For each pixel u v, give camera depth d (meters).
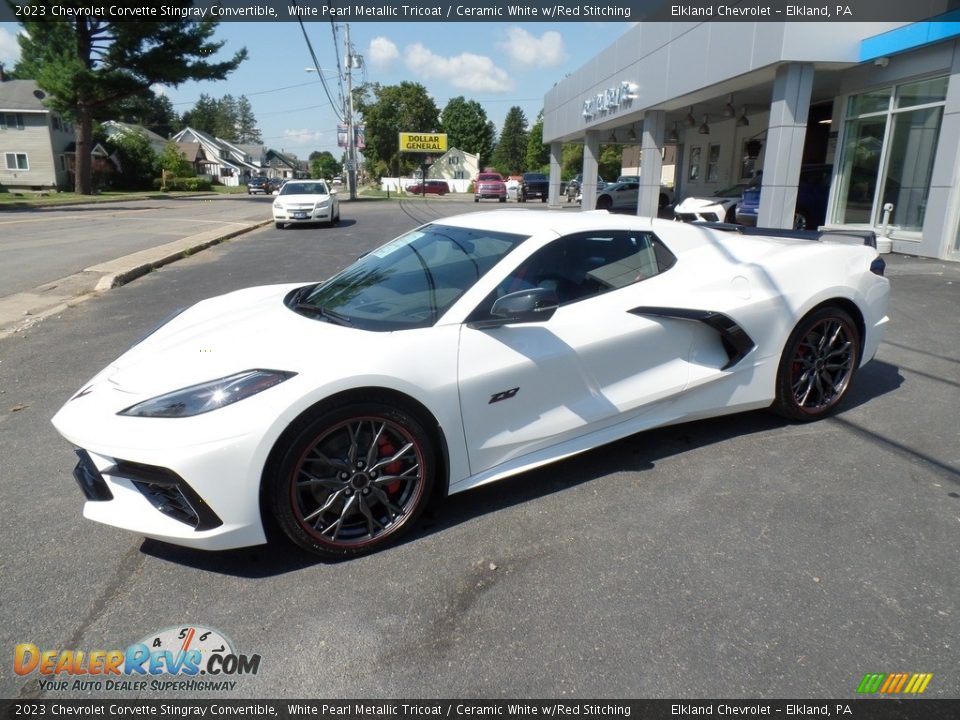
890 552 2.66
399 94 100.19
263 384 2.49
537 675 2.07
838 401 4.00
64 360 5.50
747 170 20.33
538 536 2.83
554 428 3.11
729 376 3.56
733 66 12.78
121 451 2.40
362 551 2.70
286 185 19.41
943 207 10.23
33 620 2.35
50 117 46.44
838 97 15.42
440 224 3.80
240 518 2.45
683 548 2.71
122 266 10.05
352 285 3.38
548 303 2.78
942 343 5.55
